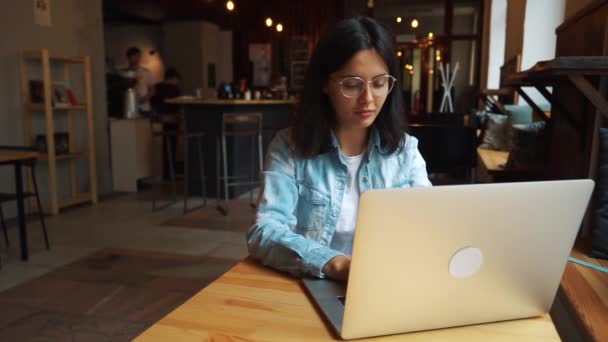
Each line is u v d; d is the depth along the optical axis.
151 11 8.92
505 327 0.79
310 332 0.75
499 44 7.77
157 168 6.98
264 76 11.14
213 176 5.79
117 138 6.06
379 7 10.70
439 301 0.74
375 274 0.68
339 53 1.07
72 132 5.32
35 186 3.61
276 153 1.25
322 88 1.20
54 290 2.86
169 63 10.30
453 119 5.51
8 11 4.65
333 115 1.25
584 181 0.73
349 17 1.13
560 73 1.36
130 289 2.88
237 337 0.73
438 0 10.25
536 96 4.74
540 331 0.77
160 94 7.46
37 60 4.98
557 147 2.04
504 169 2.75
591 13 1.75
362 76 1.07
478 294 0.76
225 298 0.87
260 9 10.98
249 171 6.07
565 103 1.89
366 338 0.74
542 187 0.71
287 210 1.21
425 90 10.27
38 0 4.97
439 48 10.12
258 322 0.78
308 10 10.82
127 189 6.13
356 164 1.29
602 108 1.33
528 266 0.76
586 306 1.06
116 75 7.73
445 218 0.68
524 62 4.89
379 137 1.27
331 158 1.25
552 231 0.75
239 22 11.07
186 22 10.08
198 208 5.16
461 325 0.78
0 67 4.59
